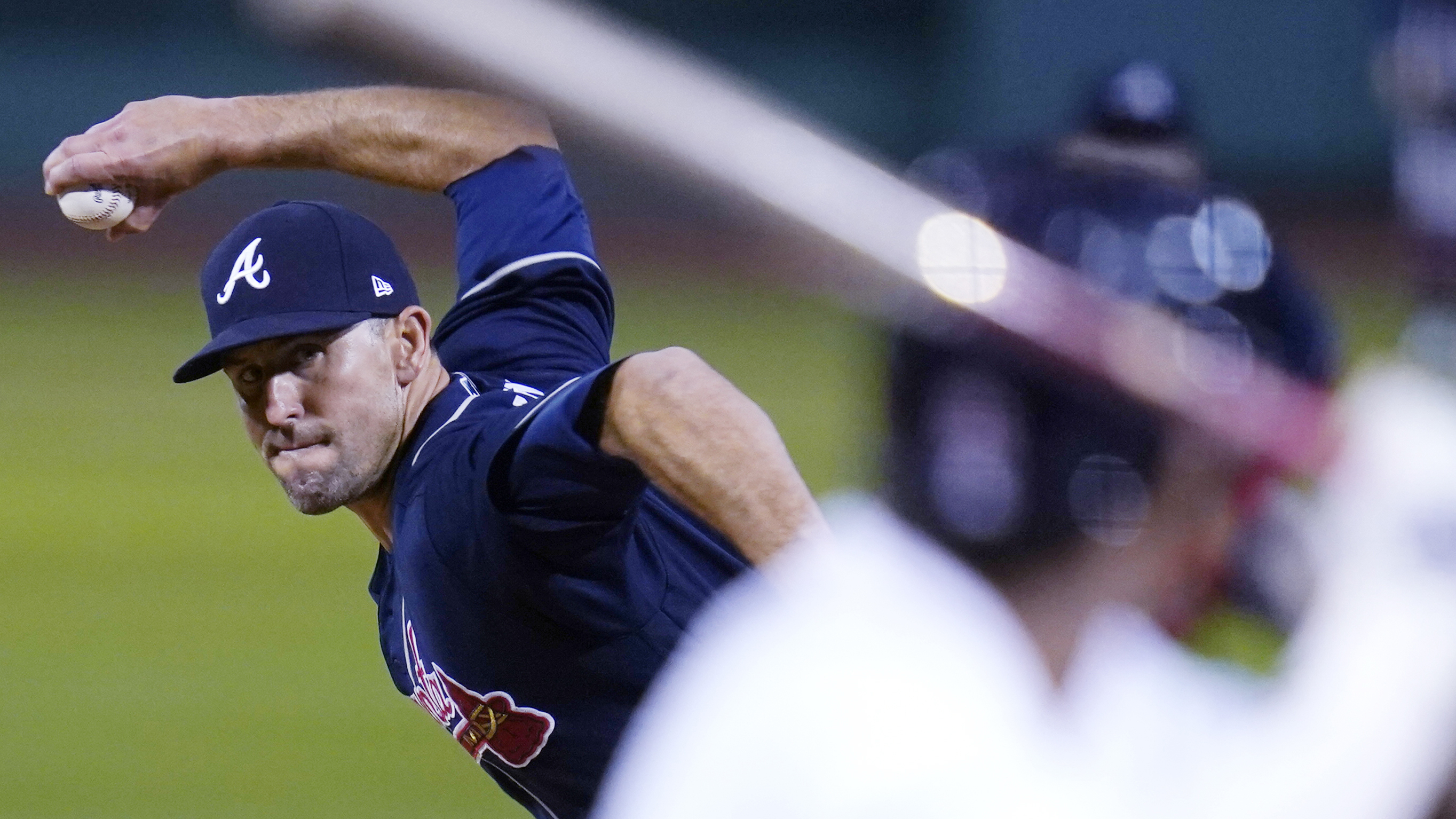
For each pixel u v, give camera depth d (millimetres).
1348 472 4598
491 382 12062
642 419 8992
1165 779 4957
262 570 35969
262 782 24062
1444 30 26625
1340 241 78000
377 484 11289
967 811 4879
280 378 10828
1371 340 49406
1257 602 5672
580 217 13359
